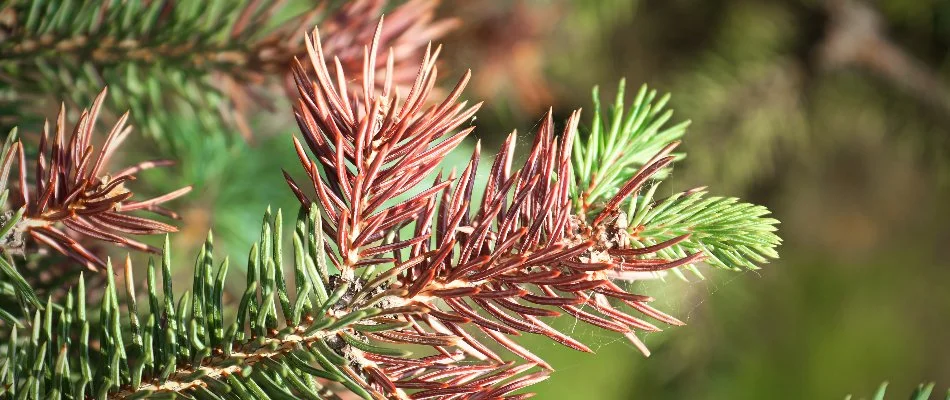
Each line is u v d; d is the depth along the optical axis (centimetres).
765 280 108
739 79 113
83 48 43
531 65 87
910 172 122
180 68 43
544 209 34
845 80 117
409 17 42
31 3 42
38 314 34
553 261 34
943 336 126
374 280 34
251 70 43
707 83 112
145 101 43
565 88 110
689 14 117
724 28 116
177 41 43
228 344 34
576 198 36
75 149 35
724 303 100
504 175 35
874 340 119
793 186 120
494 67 85
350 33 42
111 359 34
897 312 124
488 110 93
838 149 121
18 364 34
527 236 34
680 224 36
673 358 95
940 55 114
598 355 90
